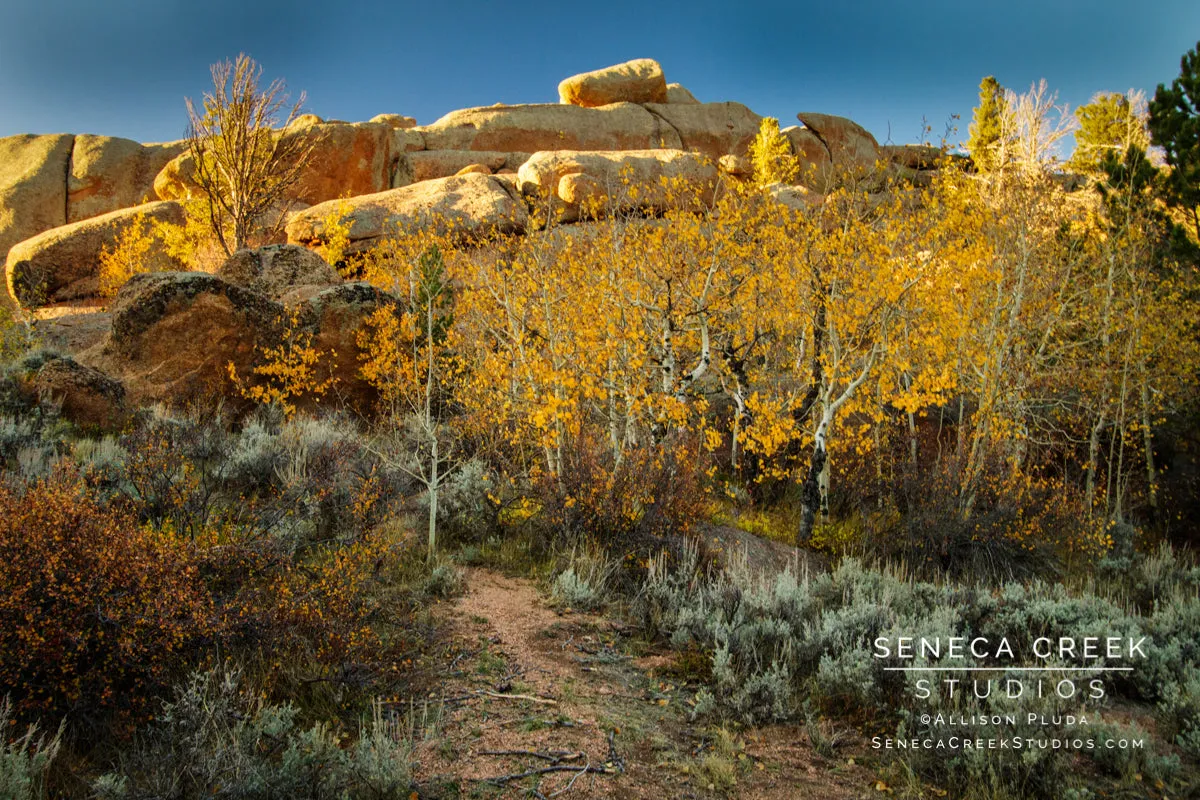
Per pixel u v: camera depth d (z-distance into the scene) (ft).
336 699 14.51
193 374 40.88
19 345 45.44
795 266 39.22
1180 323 53.72
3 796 9.60
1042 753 14.55
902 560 34.94
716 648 18.86
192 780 11.06
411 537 25.88
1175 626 24.20
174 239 79.61
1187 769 15.51
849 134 133.18
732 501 42.57
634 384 35.88
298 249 53.72
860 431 41.11
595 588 23.97
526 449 36.60
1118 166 56.80
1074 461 62.28
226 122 74.28
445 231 57.00
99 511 16.44
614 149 141.28
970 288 43.78
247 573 17.88
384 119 152.46
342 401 44.91
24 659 11.83
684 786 13.69
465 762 13.56
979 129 95.20
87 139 113.29
